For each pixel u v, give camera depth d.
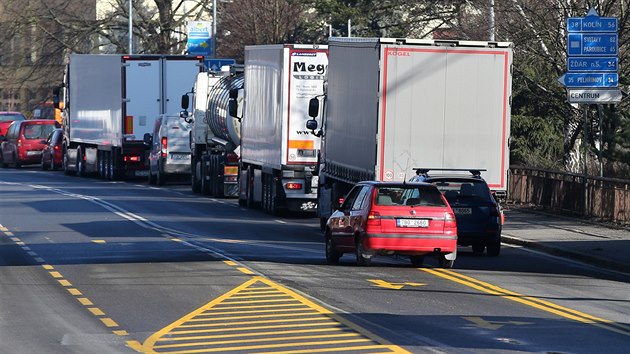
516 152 110.56
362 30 154.75
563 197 89.56
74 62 153.62
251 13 160.75
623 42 93.31
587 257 65.25
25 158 176.12
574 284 54.31
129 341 37.66
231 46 166.75
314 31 163.12
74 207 99.88
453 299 47.75
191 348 36.25
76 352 35.72
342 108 79.88
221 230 80.19
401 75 70.31
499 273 57.97
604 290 52.34
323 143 87.12
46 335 38.84
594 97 75.19
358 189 61.47
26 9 199.75
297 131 93.12
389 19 158.50
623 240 73.25
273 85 95.38
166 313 43.53
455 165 70.94
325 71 93.00
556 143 111.69
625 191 80.75
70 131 155.88
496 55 70.94
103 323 41.31
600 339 38.34
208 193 119.69
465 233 65.38
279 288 50.12
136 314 43.31
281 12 159.12
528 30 99.00
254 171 101.69
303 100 93.06
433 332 39.12
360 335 38.41
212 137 120.25
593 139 99.75
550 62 99.75
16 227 80.94
